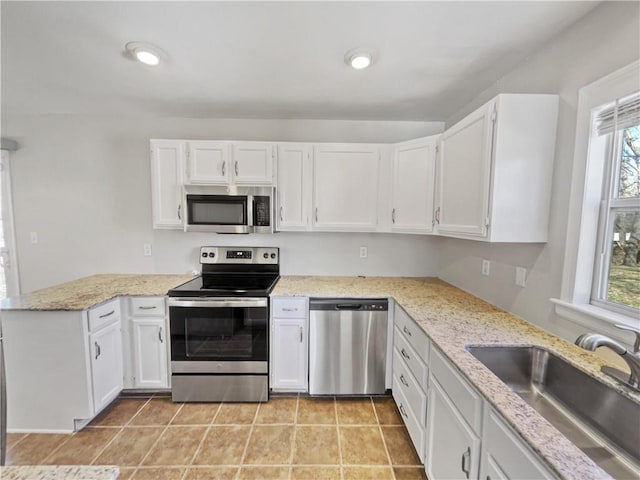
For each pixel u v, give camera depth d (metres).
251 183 2.36
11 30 1.41
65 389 1.81
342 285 2.40
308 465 1.60
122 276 2.64
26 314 1.77
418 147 2.17
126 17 1.32
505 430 0.86
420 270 2.73
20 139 2.59
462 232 1.73
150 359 2.16
